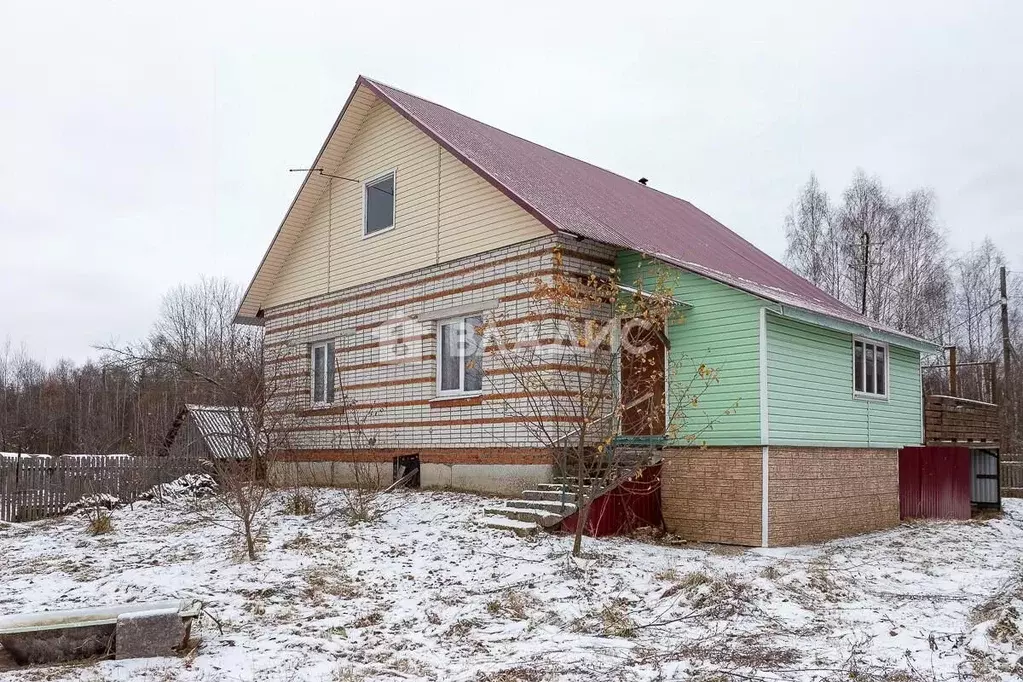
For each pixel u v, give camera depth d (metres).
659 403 14.01
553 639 7.65
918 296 37.66
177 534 12.73
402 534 11.93
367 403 17.59
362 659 7.00
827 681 6.21
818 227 39.97
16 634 6.70
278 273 20.64
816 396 14.30
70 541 12.75
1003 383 38.41
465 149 15.78
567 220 13.90
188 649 7.01
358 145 18.44
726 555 11.82
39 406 35.06
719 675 6.43
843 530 14.90
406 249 16.88
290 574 9.48
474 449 15.00
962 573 11.26
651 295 13.05
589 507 11.84
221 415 18.59
